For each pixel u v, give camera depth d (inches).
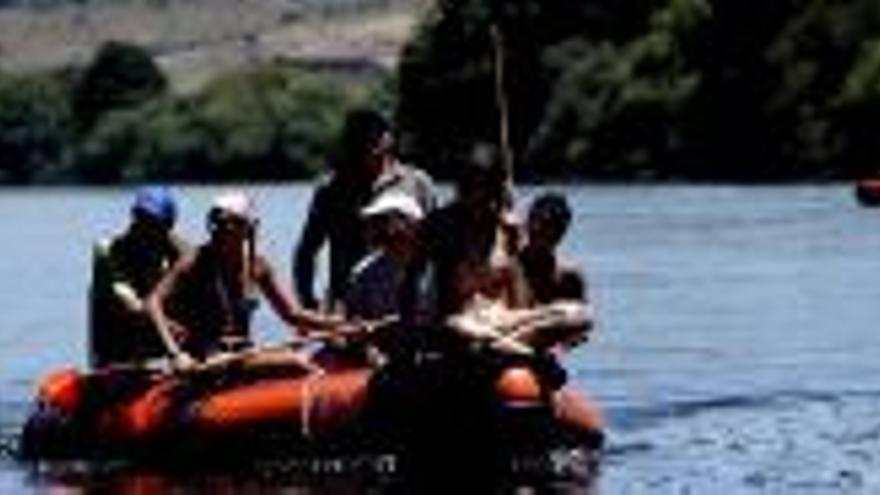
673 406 1461.6
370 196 1211.9
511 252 1159.0
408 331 1120.8
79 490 1109.7
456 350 1111.0
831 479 1127.0
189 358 1181.1
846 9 6879.9
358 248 1217.4
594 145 7386.8
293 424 1157.1
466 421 1120.2
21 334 2154.3
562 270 1176.8
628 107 7313.0
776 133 6998.0
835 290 2618.1
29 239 4638.3
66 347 1996.8
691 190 6466.5
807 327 2119.8
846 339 1980.8
